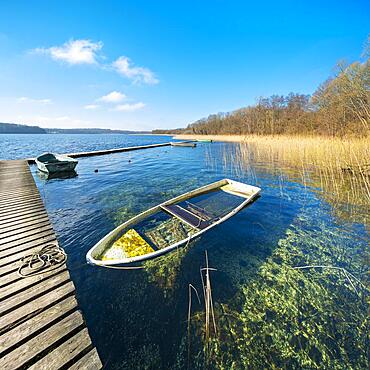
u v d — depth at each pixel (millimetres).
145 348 1819
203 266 2879
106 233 3971
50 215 4859
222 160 13805
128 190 7094
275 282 2611
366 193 5770
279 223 4223
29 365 1402
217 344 1847
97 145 30203
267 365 1694
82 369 1396
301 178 8023
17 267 2391
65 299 1967
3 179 6973
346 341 1871
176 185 7758
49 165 8977
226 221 4242
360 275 2723
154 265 2812
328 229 3977
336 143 8766
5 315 1755
